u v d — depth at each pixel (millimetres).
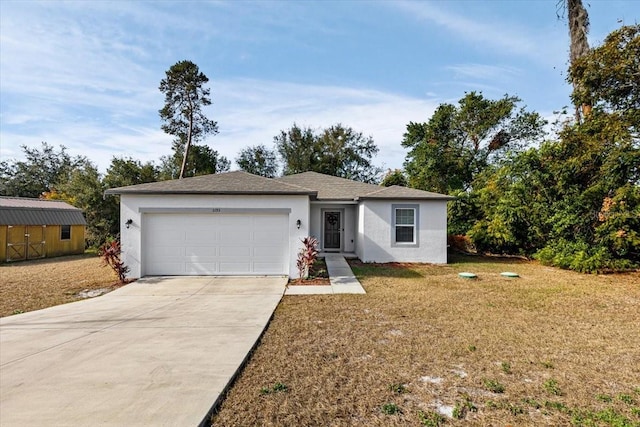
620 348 5004
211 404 3322
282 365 4375
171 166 31734
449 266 13367
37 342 5168
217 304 7621
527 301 7852
